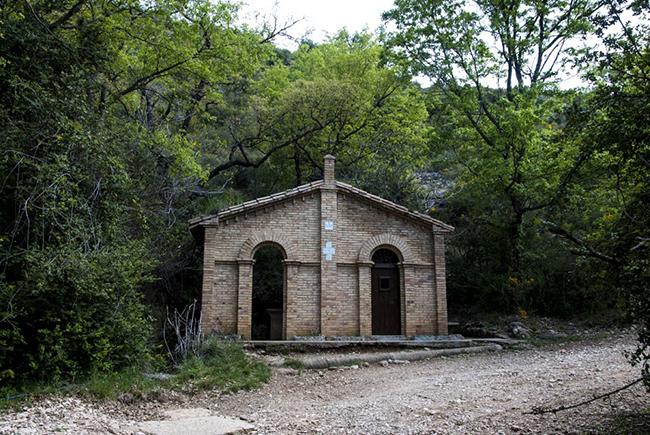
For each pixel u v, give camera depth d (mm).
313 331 19500
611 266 8570
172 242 22766
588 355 16422
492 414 9359
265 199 19844
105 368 11602
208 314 18656
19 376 10688
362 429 8953
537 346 19656
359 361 16344
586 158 10633
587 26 22297
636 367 13164
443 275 21031
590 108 9211
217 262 19234
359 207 21000
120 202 14867
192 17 22109
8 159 11977
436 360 17359
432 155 27469
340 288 20125
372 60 35750
